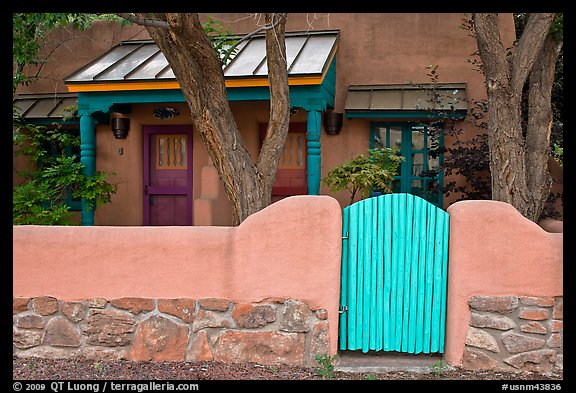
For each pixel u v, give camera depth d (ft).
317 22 27.04
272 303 14.55
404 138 26.32
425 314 14.76
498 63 17.33
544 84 19.84
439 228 14.70
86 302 14.94
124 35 29.09
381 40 26.35
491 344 14.17
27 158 28.78
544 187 19.12
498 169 17.56
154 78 23.68
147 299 14.82
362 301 14.82
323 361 14.29
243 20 27.86
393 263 14.78
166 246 14.78
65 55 29.22
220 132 17.01
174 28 15.30
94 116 25.96
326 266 14.43
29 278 15.05
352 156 26.09
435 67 24.08
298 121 26.78
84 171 25.44
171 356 14.73
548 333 14.07
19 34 23.72
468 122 24.06
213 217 25.38
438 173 24.88
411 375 13.96
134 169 27.94
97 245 14.92
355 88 26.30
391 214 14.76
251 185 17.37
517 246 14.15
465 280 14.25
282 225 14.52
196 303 14.74
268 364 14.51
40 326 15.02
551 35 19.83
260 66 23.86
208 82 16.78
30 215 24.49
